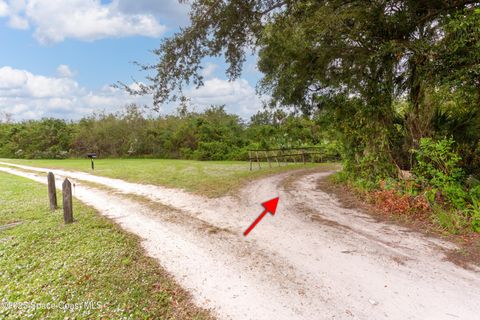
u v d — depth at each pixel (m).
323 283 3.57
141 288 3.62
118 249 4.82
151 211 7.23
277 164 17.98
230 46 8.16
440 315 2.91
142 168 16.95
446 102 7.12
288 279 3.70
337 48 7.27
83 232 5.69
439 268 3.86
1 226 6.20
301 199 7.99
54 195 7.57
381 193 7.04
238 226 5.88
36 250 4.91
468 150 6.91
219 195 8.75
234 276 3.83
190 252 4.65
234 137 27.86
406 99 7.73
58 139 32.00
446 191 5.84
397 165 7.57
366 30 6.63
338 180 10.05
